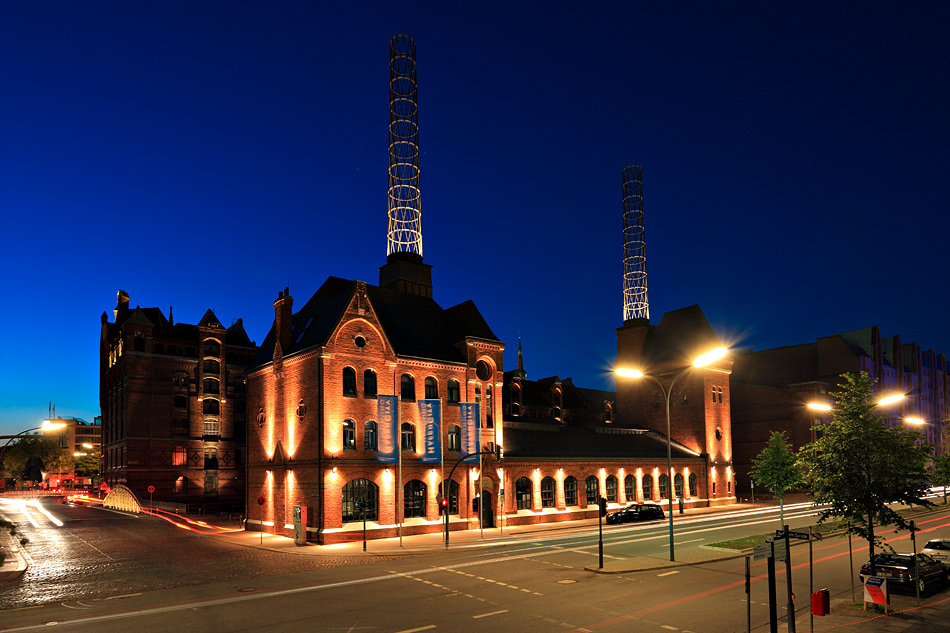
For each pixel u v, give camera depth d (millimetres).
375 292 54125
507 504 53250
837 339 89875
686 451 72438
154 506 67812
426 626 20031
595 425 70000
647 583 26672
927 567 24406
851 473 23453
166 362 78938
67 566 33844
